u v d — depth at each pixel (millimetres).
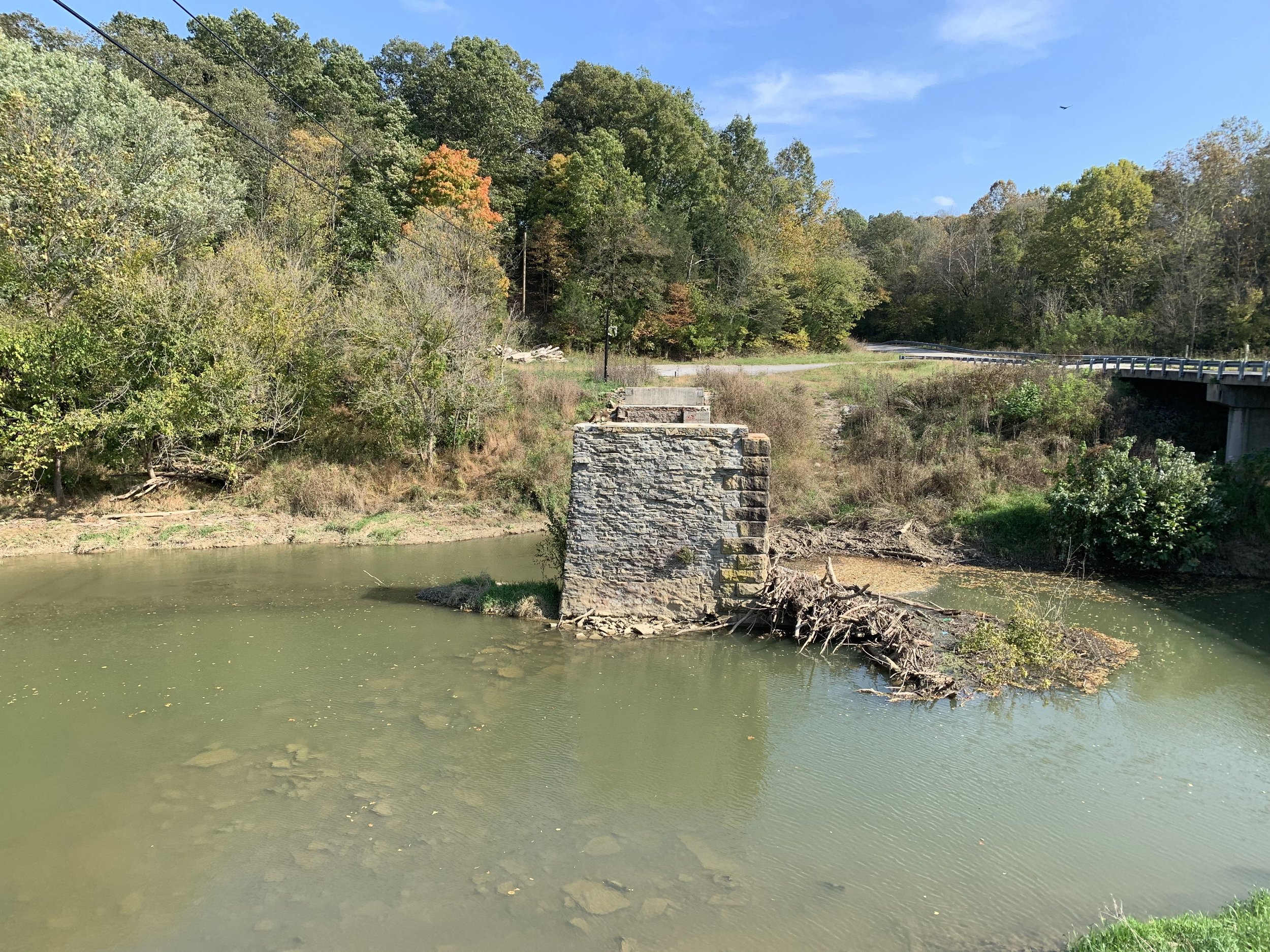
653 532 13844
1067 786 8773
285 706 10711
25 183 22359
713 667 12258
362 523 22750
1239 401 22703
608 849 7496
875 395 30719
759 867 7219
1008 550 20516
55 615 14727
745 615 13719
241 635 13656
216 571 18250
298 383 25156
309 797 8375
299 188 34781
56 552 19625
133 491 22812
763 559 13578
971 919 6477
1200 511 18719
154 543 20578
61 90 26656
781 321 51188
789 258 54844
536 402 29406
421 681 11609
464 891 6820
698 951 6066
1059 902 6707
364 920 6426
